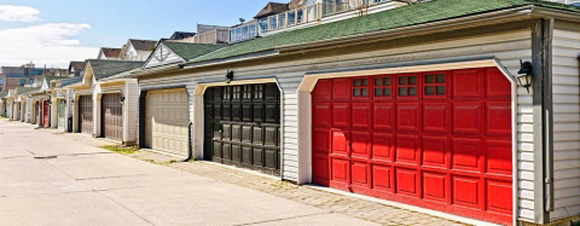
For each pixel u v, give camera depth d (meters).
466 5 7.41
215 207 7.62
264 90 10.84
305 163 9.45
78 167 12.46
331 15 20.59
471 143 6.56
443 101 6.94
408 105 7.46
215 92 12.96
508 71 5.84
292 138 9.52
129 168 12.25
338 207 7.48
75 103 28.22
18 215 6.95
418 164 7.29
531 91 5.64
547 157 5.51
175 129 15.16
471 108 6.57
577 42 5.97
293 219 6.81
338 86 8.79
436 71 7.04
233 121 12.12
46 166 12.63
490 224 6.20
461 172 6.66
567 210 5.76
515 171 5.83
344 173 8.65
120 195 8.59
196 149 13.51
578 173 5.90
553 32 5.68
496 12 5.51
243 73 11.02
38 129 32.47
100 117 23.56
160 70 14.23
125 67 24.11
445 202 6.90
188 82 13.68
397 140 7.64
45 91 34.62
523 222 5.78
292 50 8.73
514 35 5.78
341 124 8.72
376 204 7.58
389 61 7.41
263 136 10.89
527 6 5.21
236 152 12.01
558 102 5.71
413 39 6.91
